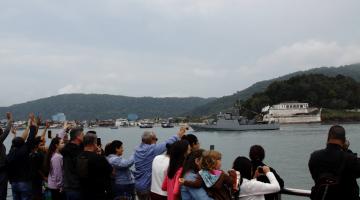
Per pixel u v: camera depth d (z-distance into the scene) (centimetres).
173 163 762
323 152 673
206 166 688
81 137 966
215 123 16288
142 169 983
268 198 782
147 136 1006
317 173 669
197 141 881
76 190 916
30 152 1134
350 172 643
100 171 843
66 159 935
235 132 15700
